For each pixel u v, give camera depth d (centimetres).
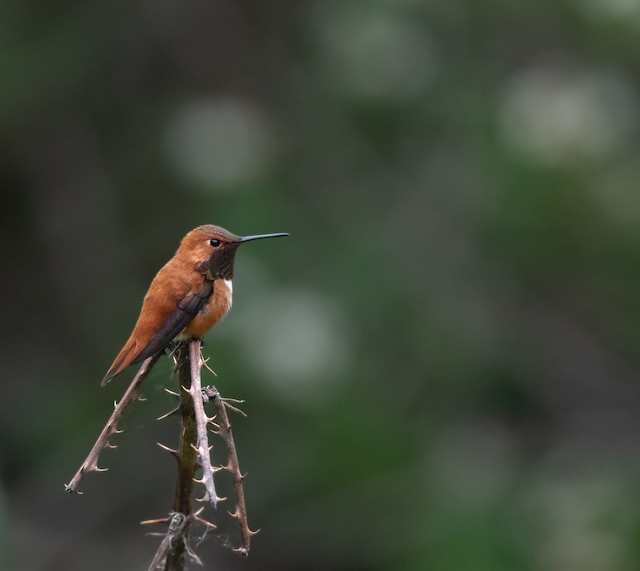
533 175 1155
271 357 1041
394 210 1273
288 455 1141
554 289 1319
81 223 1389
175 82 1377
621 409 1358
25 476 1294
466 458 1194
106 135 1380
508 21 1285
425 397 1218
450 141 1261
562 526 1095
